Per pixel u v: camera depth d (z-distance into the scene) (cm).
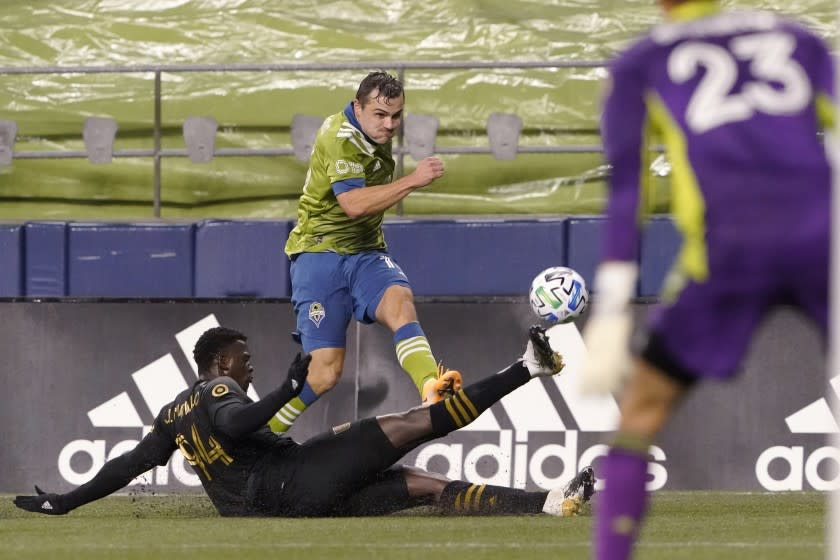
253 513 1889
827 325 908
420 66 3177
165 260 2981
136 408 2619
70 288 3009
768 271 903
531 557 1330
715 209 909
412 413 1847
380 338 2602
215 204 3494
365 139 2169
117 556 1387
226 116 3578
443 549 1406
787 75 933
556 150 3152
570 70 3562
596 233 2873
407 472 1892
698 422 2494
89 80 3653
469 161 3444
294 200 3478
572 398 2511
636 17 3741
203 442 1895
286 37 3769
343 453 1850
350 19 3825
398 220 2934
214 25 3806
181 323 2625
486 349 2575
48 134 3581
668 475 2486
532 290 2045
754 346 2498
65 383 2634
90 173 3534
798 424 2478
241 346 1997
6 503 2278
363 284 2181
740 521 1789
